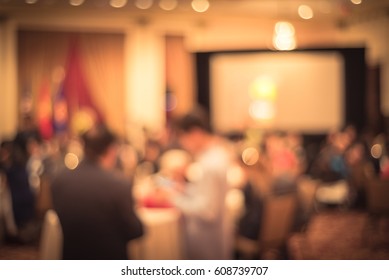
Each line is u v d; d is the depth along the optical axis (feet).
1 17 28.37
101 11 29.58
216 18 30.55
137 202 11.57
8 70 28.58
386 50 29.30
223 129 29.86
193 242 9.07
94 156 7.62
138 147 27.53
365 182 18.83
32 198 17.52
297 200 12.82
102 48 30.04
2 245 17.21
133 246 10.41
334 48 28.86
